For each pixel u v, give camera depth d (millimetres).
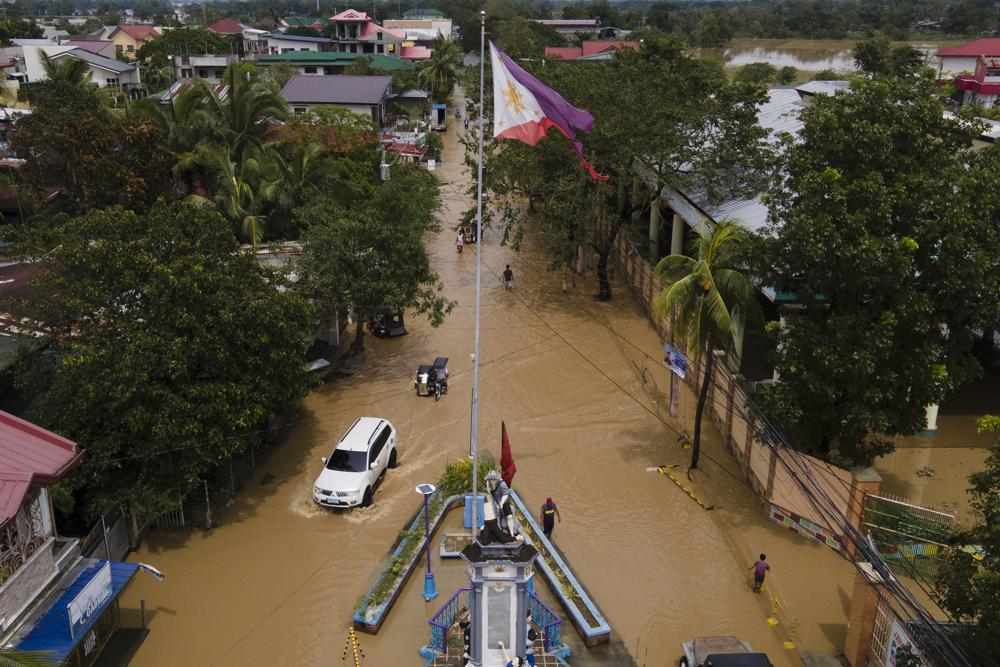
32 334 22781
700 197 38812
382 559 22766
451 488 25859
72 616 16266
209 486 25938
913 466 27109
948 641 14578
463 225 52000
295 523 24391
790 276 23047
